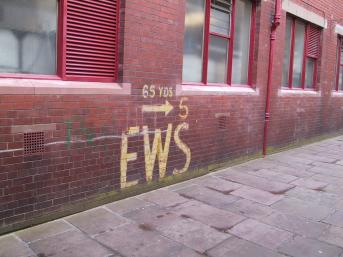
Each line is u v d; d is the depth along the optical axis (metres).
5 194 3.77
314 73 10.30
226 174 6.48
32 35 4.06
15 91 3.73
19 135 3.80
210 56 6.53
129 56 4.80
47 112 4.01
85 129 4.40
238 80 7.35
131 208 4.70
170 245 3.75
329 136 11.44
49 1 4.16
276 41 7.95
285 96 8.55
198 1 6.12
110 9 4.66
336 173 6.88
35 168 3.98
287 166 7.28
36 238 3.78
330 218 4.64
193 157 6.08
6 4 3.83
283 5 8.05
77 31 4.36
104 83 4.68
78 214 4.43
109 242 3.76
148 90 5.12
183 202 4.99
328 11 10.16
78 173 4.40
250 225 4.33
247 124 7.32
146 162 5.25
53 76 4.24
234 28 6.96
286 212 4.79
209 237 3.97
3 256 3.40
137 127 5.04
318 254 3.68
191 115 5.91
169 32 5.32
